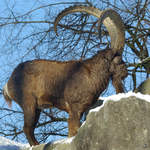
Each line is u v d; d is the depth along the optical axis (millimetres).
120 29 9992
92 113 7922
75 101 9805
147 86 9938
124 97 7625
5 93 10938
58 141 8766
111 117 7582
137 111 7449
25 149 9680
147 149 7168
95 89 9766
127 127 7406
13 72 10672
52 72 10172
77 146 7891
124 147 7301
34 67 10391
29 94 10289
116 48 9969
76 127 9602
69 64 10188
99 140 7574
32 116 10219
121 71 9789
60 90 9992
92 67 9875
